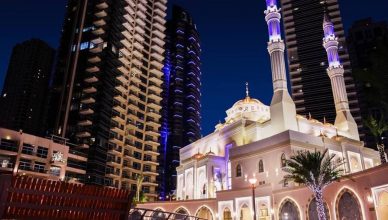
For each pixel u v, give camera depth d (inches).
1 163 2578.7
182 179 2874.0
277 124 2367.1
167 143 7529.5
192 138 7824.8
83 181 3383.4
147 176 4357.8
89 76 4050.2
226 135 2736.2
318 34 5526.6
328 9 5644.7
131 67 4677.7
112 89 4175.7
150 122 4736.7
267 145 2182.6
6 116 6865.2
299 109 5221.5
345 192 1539.1
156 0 5846.5
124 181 4015.8
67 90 4099.4
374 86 1380.4
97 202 673.6
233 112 2967.5
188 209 2322.8
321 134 2409.0
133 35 4847.4
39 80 7278.5
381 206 1368.1
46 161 2859.3
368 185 1425.9
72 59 4269.2
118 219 694.5
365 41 6023.6
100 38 4242.1
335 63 2984.7
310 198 1683.1
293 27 5748.0
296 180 1563.7
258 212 1921.8
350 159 2322.8
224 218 2107.5
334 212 1562.5
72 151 3331.7
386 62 1283.2
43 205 621.3
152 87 5019.7
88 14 4451.3
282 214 1808.6
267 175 2108.8
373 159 2554.1
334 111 4987.7
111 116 4057.6
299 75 5423.2
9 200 593.6
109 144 3924.7
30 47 7416.3
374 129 2262.6
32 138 2797.7
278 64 2578.7
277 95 2480.3
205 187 2516.0
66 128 3868.1
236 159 2373.3
